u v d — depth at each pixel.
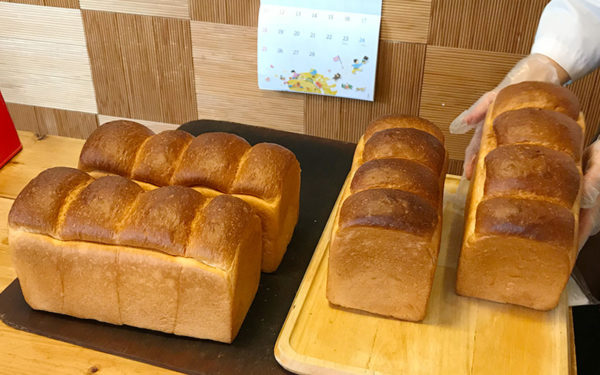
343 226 0.63
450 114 1.16
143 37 1.24
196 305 0.61
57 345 0.62
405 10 1.05
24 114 1.45
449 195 0.89
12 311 0.66
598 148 0.74
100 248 0.61
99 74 1.33
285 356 0.60
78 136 1.45
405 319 0.67
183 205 0.62
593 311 1.03
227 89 1.26
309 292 0.70
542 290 0.66
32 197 0.63
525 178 0.65
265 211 0.69
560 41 0.89
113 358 0.61
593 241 1.04
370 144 0.74
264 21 1.11
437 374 0.60
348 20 1.07
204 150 0.72
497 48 1.06
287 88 1.18
